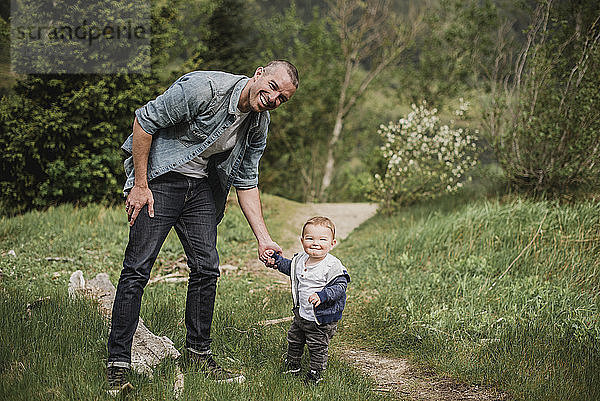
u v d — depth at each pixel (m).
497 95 9.84
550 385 3.77
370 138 18.97
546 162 9.10
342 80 18.12
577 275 6.25
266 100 3.26
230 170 3.56
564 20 9.34
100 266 6.96
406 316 5.33
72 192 10.13
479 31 11.39
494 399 3.76
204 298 3.69
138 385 3.32
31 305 4.54
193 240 3.62
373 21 17.84
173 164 3.36
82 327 4.14
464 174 10.89
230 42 12.67
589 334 4.61
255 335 4.54
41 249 7.46
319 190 18.88
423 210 10.18
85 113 10.06
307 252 3.79
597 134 8.49
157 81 10.75
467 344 4.66
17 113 9.72
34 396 3.07
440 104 13.93
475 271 6.59
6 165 9.72
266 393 3.39
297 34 17.06
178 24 11.31
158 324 4.50
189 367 3.66
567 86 8.93
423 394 3.87
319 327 3.74
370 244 8.66
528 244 7.02
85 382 3.29
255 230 3.96
